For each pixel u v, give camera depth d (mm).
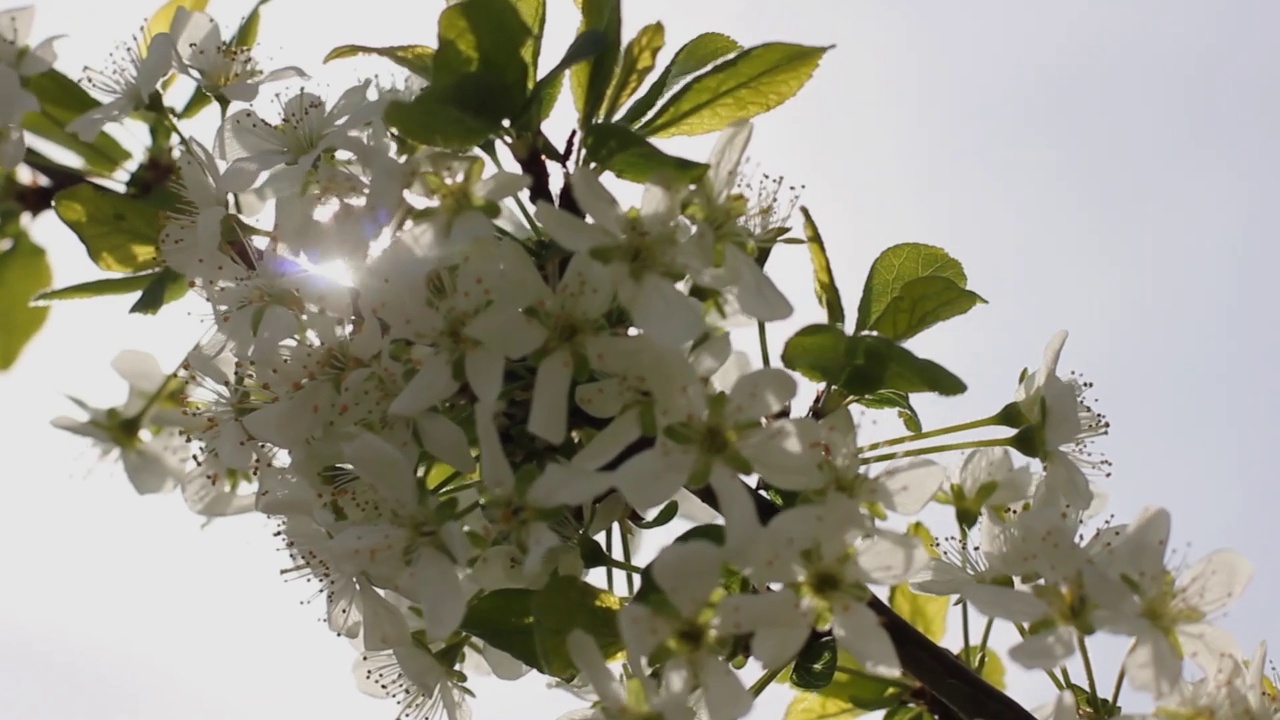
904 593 700
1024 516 622
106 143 681
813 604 603
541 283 614
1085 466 675
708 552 601
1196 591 625
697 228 615
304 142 650
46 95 680
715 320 649
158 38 672
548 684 645
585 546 625
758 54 638
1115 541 626
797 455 608
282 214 634
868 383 622
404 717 675
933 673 627
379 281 619
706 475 605
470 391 626
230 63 678
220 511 672
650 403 609
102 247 670
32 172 688
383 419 625
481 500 625
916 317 641
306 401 628
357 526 623
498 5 621
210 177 656
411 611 654
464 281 617
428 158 628
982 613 615
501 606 622
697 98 645
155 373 718
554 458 625
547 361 611
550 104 636
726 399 610
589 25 638
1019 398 655
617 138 620
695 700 613
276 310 636
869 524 606
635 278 611
